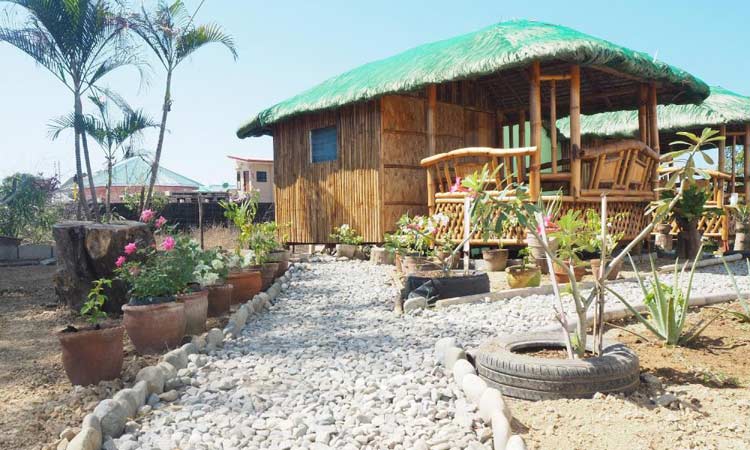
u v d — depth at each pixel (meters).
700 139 3.52
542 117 14.81
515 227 9.37
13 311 7.07
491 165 10.30
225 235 17.22
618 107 13.58
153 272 5.30
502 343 4.04
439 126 12.55
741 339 4.65
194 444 3.00
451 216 10.08
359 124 11.95
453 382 3.90
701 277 8.55
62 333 3.99
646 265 9.84
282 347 5.11
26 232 15.41
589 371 3.42
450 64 9.84
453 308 6.35
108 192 13.51
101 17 12.59
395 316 6.27
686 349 4.42
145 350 4.91
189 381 4.04
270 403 3.63
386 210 11.53
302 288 8.77
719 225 13.44
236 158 29.62
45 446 3.04
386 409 3.48
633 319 5.62
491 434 2.98
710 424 3.01
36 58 12.35
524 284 7.24
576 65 9.33
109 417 3.12
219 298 6.59
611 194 9.95
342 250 12.20
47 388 4.08
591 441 2.83
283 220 14.04
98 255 6.71
